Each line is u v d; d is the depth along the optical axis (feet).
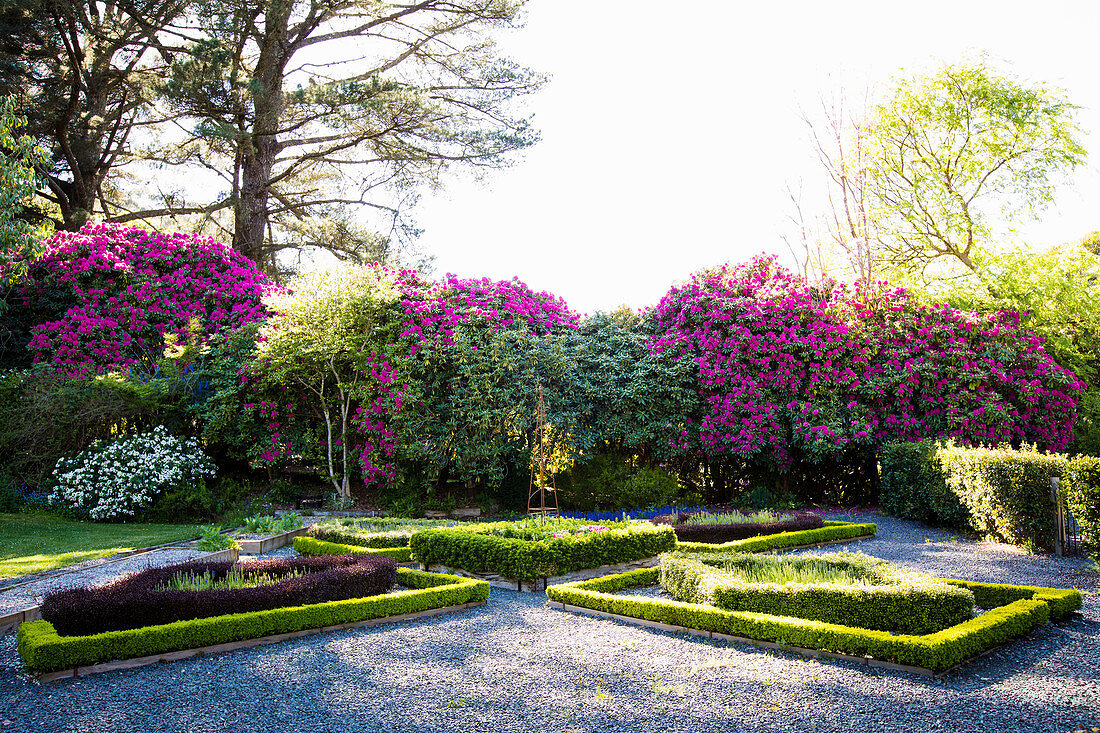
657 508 48.37
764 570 24.12
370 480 47.83
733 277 54.65
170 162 75.77
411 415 47.14
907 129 68.90
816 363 51.34
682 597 23.58
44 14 60.64
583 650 19.03
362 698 15.58
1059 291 59.41
